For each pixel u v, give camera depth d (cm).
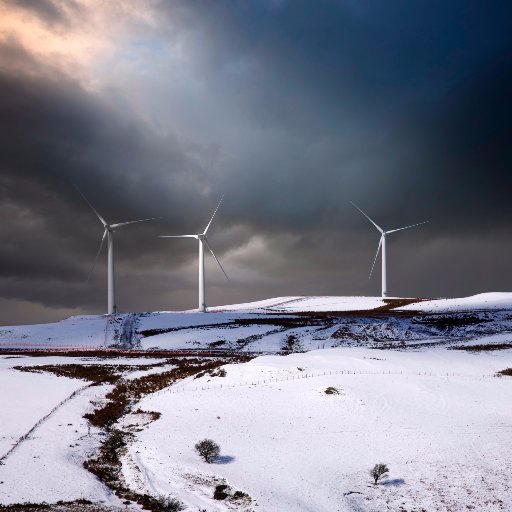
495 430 5066
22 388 6744
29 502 3450
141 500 3709
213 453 4409
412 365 7475
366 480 4131
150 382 7331
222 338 11319
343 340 10906
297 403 5816
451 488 3997
